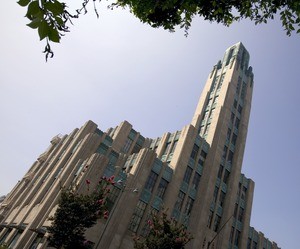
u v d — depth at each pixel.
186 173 38.34
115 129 47.84
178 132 42.34
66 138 50.97
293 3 5.24
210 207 39.16
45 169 46.16
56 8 2.08
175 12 5.29
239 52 57.38
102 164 30.44
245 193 47.81
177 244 22.34
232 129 48.16
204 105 51.12
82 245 19.73
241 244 41.97
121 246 28.44
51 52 2.15
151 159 35.09
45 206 30.55
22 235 28.67
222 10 5.22
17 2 2.03
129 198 30.69
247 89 55.47
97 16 2.53
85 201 20.22
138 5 5.23
